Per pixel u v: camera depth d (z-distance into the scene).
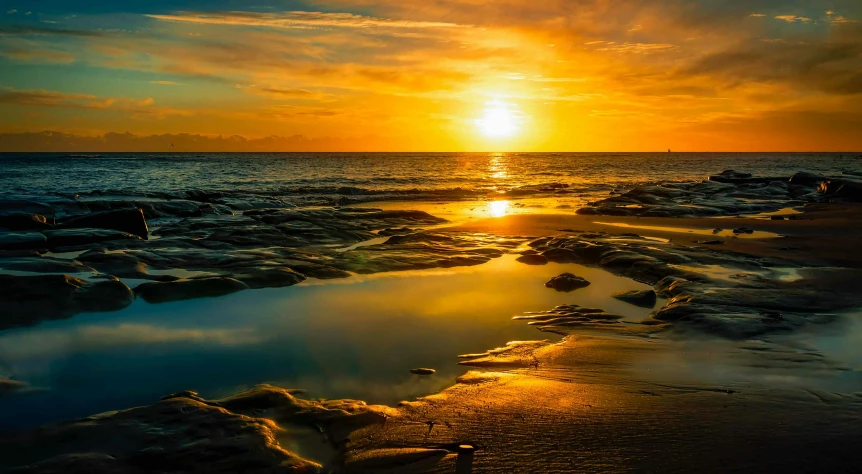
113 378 6.95
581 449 5.03
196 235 17.36
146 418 5.57
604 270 13.69
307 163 94.06
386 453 5.04
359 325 9.17
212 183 45.44
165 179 49.91
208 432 5.32
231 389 6.60
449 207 29.66
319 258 14.13
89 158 118.81
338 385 6.70
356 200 32.97
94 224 17.45
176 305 10.35
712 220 22.61
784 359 7.36
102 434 5.27
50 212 19.53
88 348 8.02
